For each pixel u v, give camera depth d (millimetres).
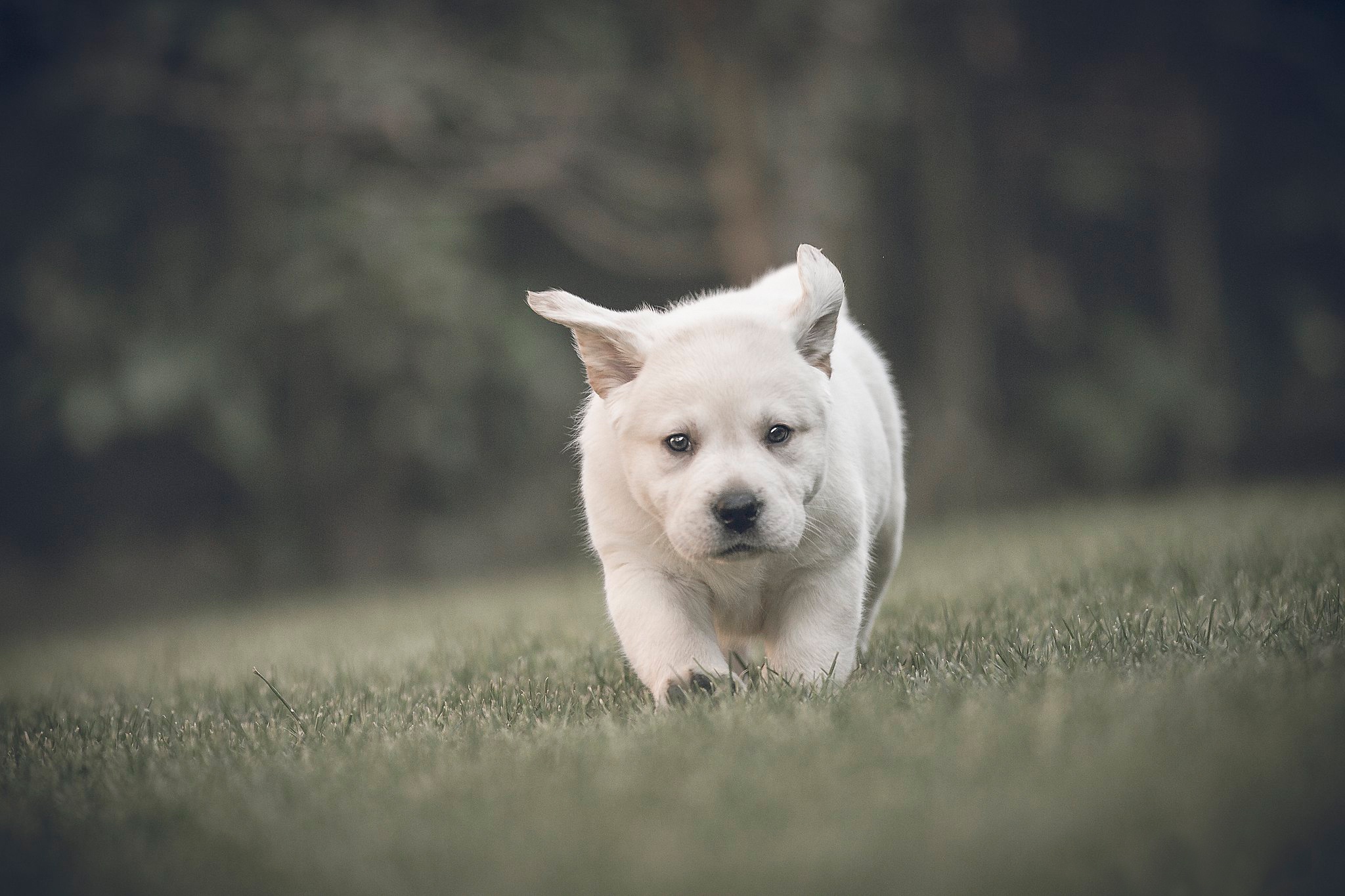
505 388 19359
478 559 19547
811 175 17047
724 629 5035
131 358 17578
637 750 3643
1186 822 2619
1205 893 2408
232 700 5906
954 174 19984
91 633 15070
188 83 17828
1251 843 2520
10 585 19406
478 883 2711
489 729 4324
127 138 18406
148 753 4453
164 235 18859
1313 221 21312
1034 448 21219
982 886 2463
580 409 5582
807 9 16578
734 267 17250
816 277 4629
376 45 16922
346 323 17609
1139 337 21312
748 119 16922
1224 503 12531
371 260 16875
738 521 4211
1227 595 5492
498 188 18062
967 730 3447
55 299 17828
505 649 6578
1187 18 20062
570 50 17938
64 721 5656
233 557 19562
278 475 19094
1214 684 3646
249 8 17641
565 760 3631
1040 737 3297
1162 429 20719
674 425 4398
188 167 19234
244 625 12586
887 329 21422
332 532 19188
